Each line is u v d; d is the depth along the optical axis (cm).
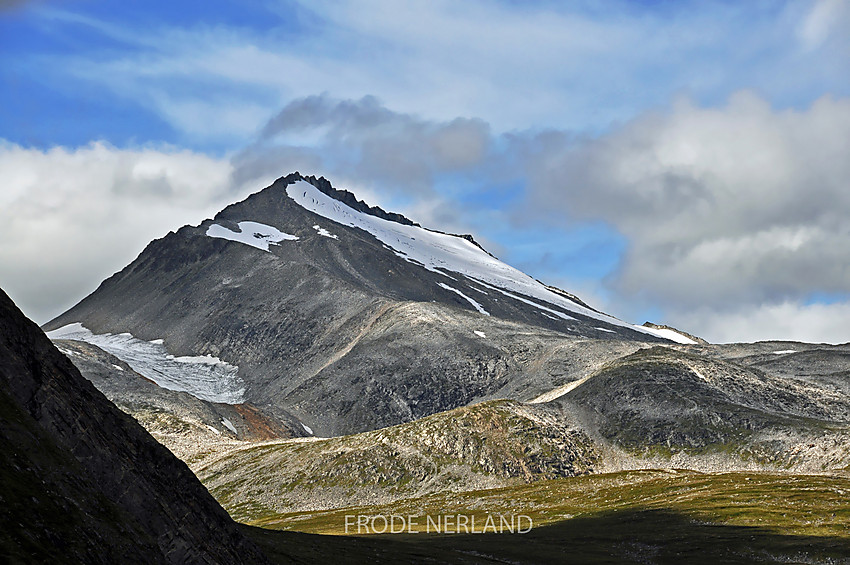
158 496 6688
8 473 5088
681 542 12875
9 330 6400
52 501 5194
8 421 5569
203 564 6556
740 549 12075
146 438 7294
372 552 10688
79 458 6128
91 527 5278
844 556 11162
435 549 11981
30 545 4591
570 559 11731
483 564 10744
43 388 6291
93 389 7069
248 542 7731
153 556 5684
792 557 11419
